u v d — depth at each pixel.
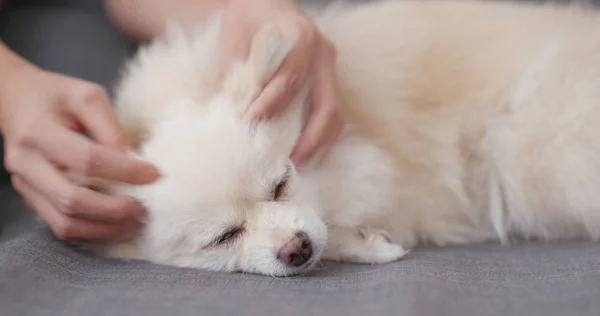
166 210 1.35
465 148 1.73
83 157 1.26
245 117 1.37
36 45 2.17
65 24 2.28
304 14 1.58
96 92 1.36
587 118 1.56
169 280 1.20
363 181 1.55
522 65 1.69
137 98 1.52
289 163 1.42
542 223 1.68
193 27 1.73
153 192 1.35
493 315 0.98
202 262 1.41
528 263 1.31
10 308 1.04
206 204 1.34
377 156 1.59
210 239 1.38
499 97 1.70
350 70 1.62
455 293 1.05
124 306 1.04
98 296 1.09
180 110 1.44
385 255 1.41
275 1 1.51
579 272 1.17
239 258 1.38
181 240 1.39
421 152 1.68
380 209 1.57
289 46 1.32
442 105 1.70
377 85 1.64
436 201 1.70
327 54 1.47
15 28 2.21
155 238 1.40
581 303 1.00
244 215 1.39
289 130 1.42
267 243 1.35
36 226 1.51
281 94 1.35
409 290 1.02
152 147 1.39
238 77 1.39
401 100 1.67
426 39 1.73
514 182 1.65
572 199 1.59
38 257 1.24
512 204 1.68
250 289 1.14
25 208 1.81
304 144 1.42
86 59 2.18
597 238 1.62
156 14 2.05
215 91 1.48
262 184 1.37
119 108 1.55
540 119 1.61
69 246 1.40
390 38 1.71
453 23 1.78
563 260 1.30
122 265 1.36
